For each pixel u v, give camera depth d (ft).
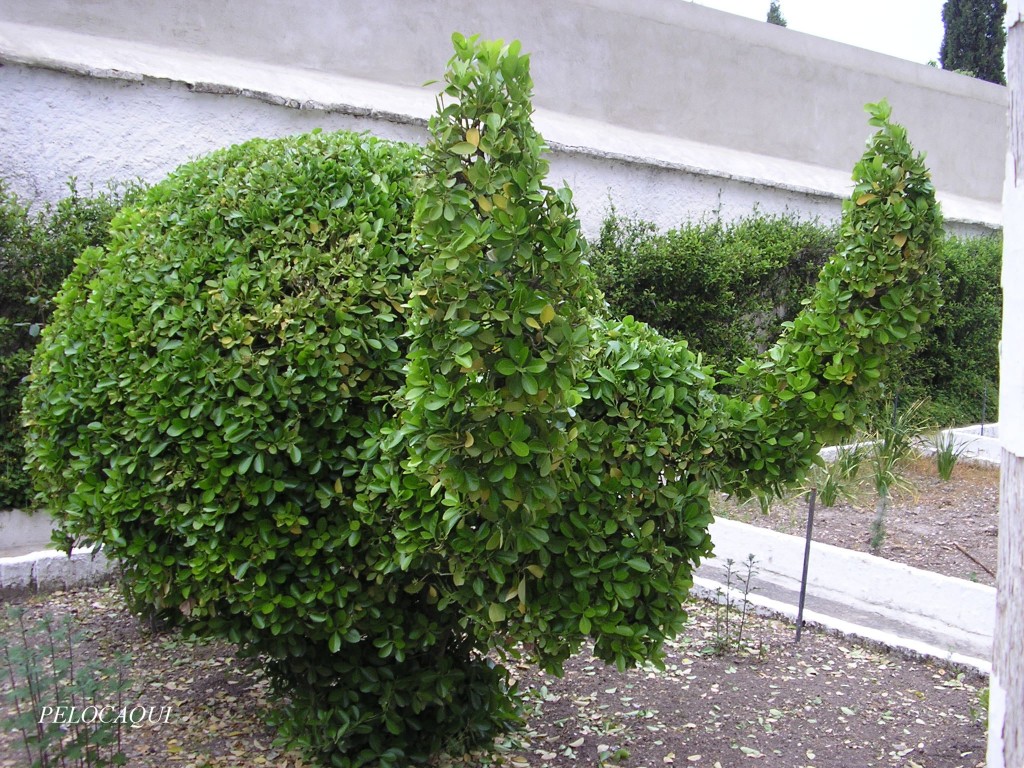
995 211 43.68
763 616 17.21
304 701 11.00
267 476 9.61
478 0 28.14
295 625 9.87
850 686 14.38
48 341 12.01
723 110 34.88
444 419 8.35
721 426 10.87
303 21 25.07
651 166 29.35
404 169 11.25
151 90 20.57
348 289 9.96
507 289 8.29
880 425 27.55
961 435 29.99
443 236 8.39
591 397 10.05
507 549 9.00
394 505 9.40
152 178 20.67
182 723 12.37
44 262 18.45
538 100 29.84
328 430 9.96
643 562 9.77
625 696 13.83
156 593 10.26
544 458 8.38
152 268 10.59
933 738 12.74
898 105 41.11
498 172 8.36
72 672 12.12
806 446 11.40
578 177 27.84
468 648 11.44
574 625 9.65
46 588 17.03
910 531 22.21
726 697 13.88
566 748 12.17
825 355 11.62
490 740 11.80
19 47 19.06
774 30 36.32
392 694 10.66
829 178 36.83
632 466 9.92
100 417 10.50
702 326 28.14
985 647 16.03
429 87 27.48
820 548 18.76
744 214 32.40
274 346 9.78
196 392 9.69
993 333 36.24
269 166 11.02
